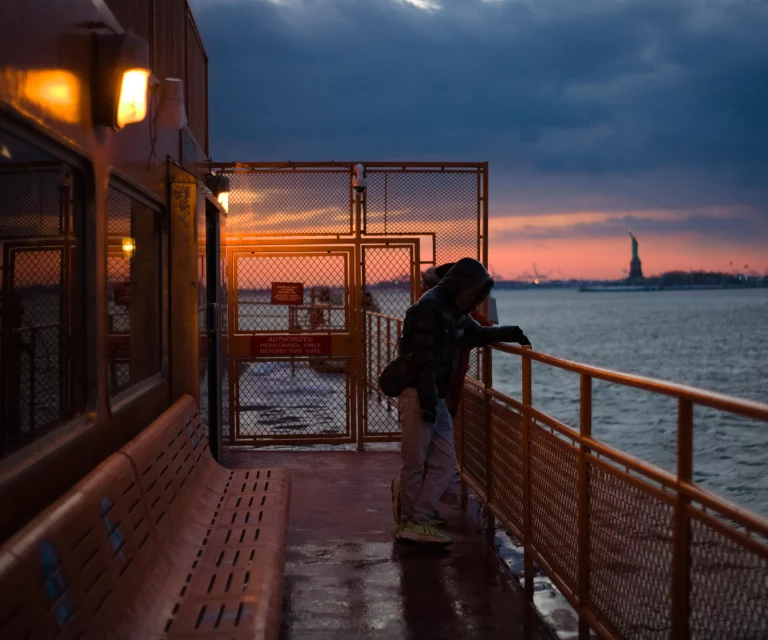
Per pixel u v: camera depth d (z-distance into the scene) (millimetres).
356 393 9039
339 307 9055
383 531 5836
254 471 5656
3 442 2865
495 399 5863
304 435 9102
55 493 3193
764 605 2271
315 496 6891
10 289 2943
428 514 5473
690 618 2740
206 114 9000
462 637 3994
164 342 5859
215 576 3611
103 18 3994
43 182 3287
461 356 5723
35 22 2965
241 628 3047
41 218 3271
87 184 3799
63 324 3592
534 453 4734
